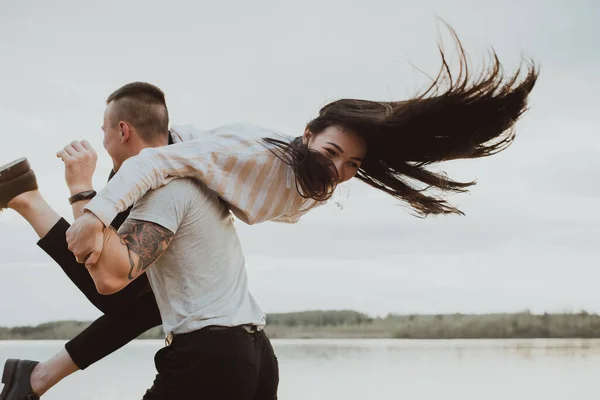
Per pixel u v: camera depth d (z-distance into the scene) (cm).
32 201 180
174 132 193
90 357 194
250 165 158
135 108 185
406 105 173
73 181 166
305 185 161
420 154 178
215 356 152
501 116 183
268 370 166
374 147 175
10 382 199
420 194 188
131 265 144
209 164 154
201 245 156
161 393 155
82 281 181
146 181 147
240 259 167
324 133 168
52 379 197
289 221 183
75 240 140
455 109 177
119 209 143
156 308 193
